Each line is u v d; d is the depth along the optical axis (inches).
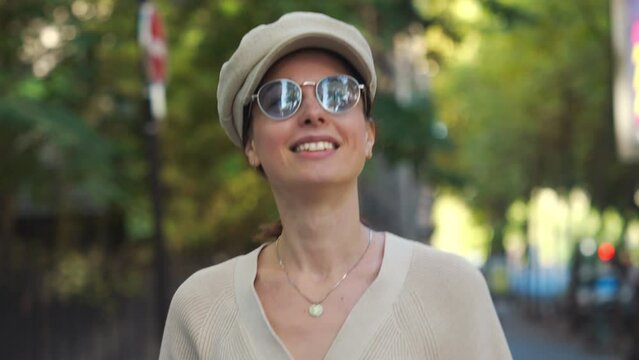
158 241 483.2
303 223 129.0
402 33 639.1
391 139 622.2
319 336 125.9
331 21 128.4
